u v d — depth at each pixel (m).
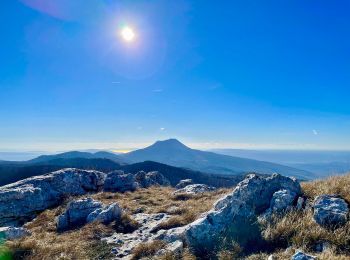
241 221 14.82
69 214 22.70
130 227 19.64
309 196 16.53
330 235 12.38
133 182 40.88
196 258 13.07
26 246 15.76
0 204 28.56
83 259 14.48
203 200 25.81
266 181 17.44
